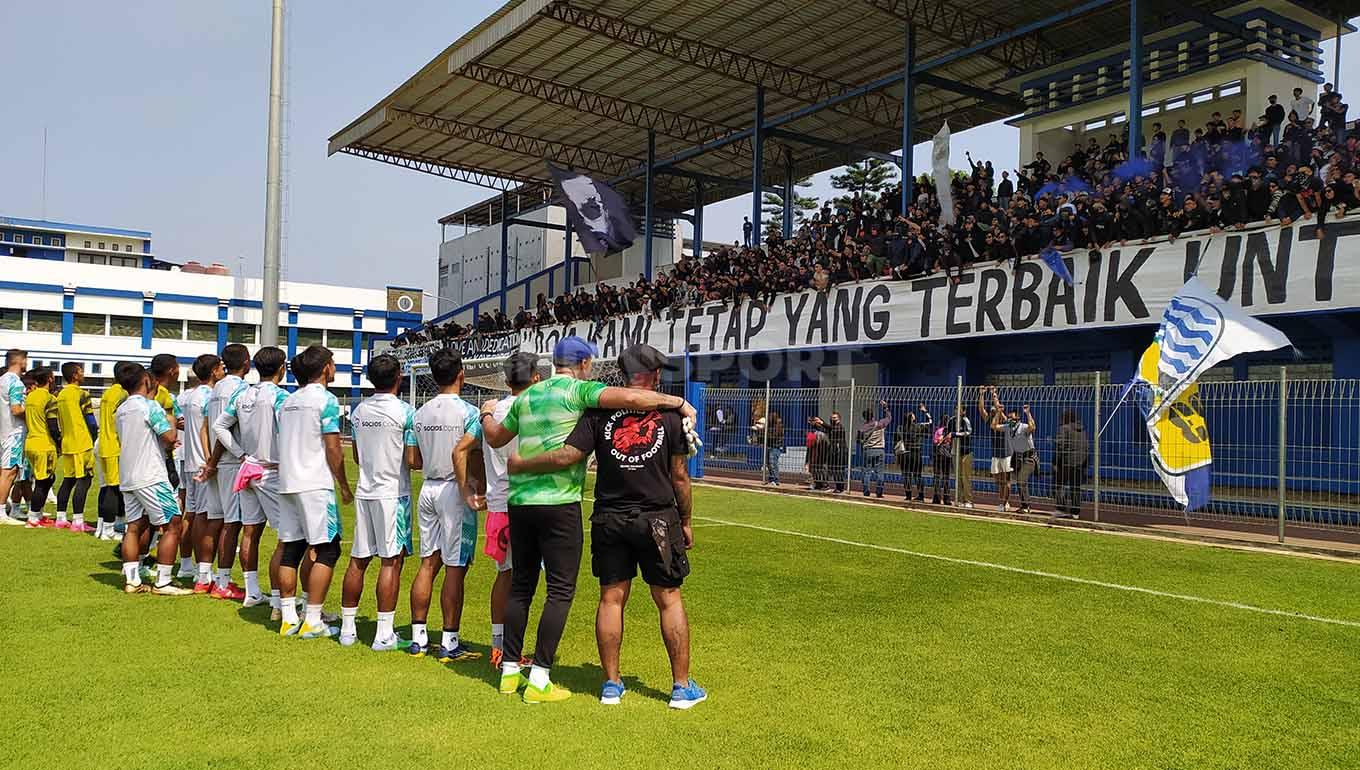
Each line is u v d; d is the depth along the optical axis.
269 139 17.89
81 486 10.48
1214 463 12.16
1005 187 18.86
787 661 5.30
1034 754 3.91
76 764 3.64
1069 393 13.15
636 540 4.44
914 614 6.56
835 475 16.30
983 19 19.73
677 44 22.08
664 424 4.54
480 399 24.75
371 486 5.49
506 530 5.28
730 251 23.80
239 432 6.75
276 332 18.03
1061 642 5.79
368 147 30.58
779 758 3.80
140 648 5.41
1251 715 4.45
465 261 44.19
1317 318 12.17
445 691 4.66
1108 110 19.28
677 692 4.48
